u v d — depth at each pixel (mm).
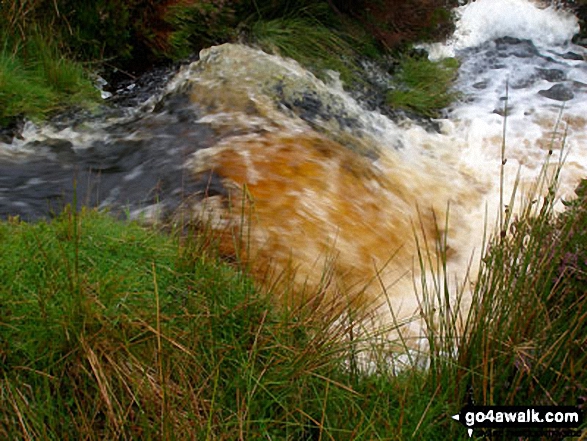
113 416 2562
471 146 6211
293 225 4250
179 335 2938
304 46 6688
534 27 8062
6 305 2832
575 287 3131
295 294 3674
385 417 2852
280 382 2873
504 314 2988
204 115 5438
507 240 3277
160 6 6410
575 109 6789
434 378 2994
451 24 7711
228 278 3316
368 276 4176
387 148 5809
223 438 2643
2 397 2586
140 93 6145
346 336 3217
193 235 3688
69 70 5973
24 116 5445
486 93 6988
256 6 6762
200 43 6551
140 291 3049
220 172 4625
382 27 7242
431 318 3062
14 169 4832
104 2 6238
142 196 4430
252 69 5957
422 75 7000
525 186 5672
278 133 5223
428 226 4969
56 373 2713
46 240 3148
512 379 2953
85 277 2945
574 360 2906
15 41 5859
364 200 4871
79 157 5078
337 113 5859
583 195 3889
